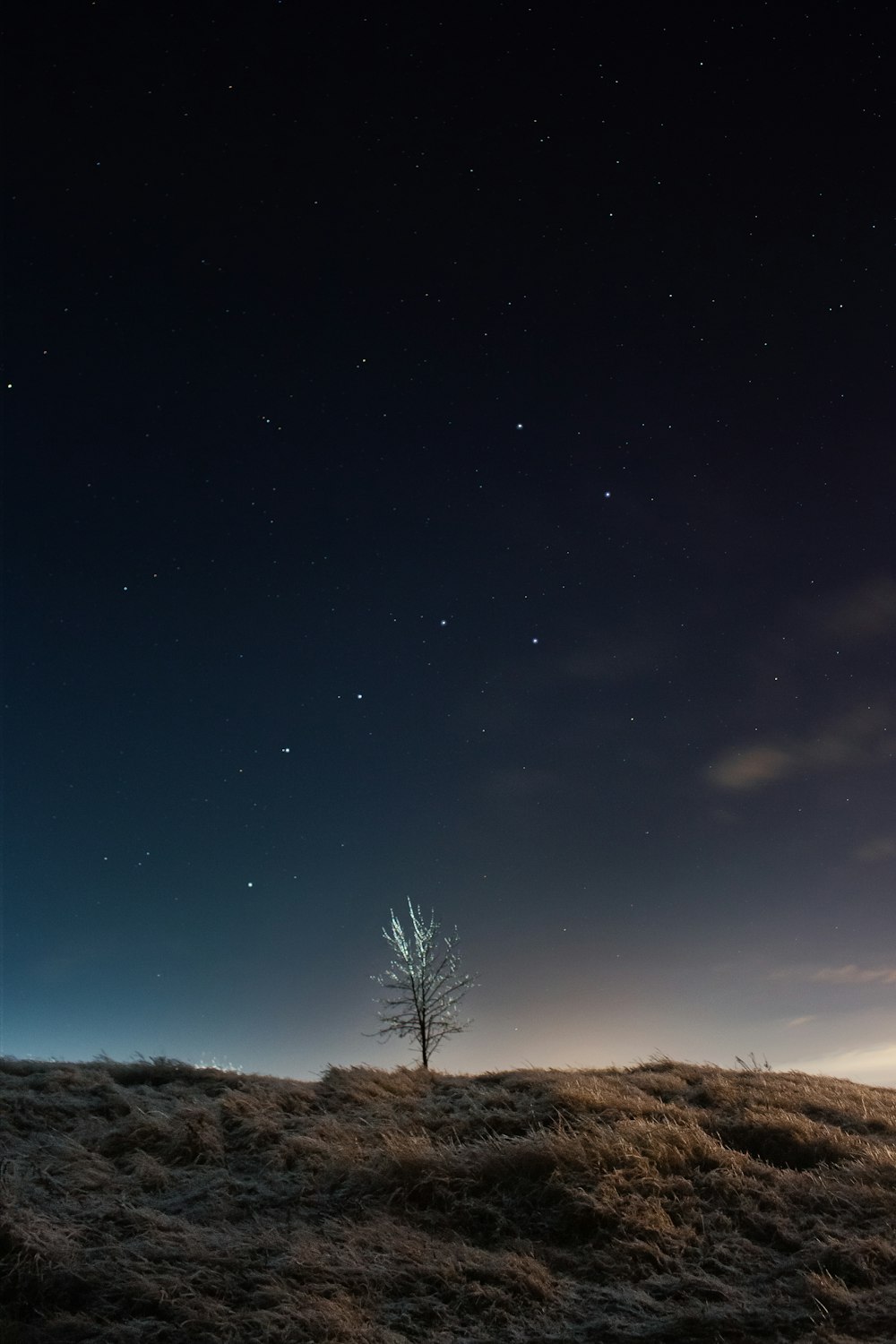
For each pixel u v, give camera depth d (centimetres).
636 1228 981
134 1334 768
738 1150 1231
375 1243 962
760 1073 1783
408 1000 2223
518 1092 1560
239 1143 1284
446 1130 1312
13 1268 855
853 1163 1145
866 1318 789
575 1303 859
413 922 2289
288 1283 862
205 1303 818
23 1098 1423
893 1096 1669
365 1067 1738
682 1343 773
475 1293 856
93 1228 978
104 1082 1572
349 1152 1199
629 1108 1343
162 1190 1131
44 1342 757
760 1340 772
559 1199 1049
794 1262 915
